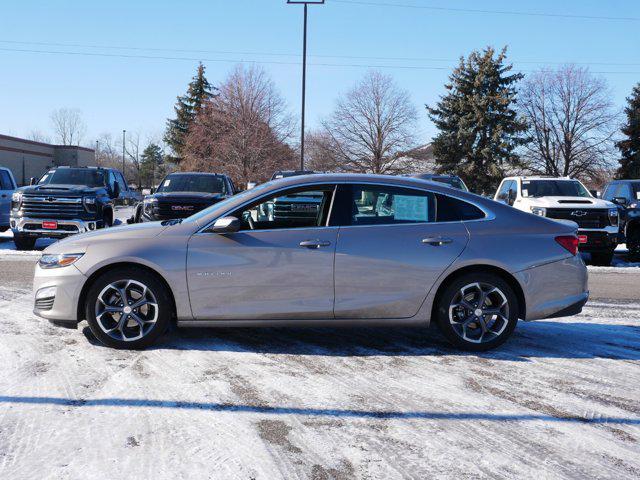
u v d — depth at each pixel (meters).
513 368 5.07
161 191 14.48
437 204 5.53
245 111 51.25
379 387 4.53
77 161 60.72
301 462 3.31
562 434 3.74
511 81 54.31
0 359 5.00
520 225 5.55
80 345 5.45
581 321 6.98
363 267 5.32
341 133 59.25
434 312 5.52
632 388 4.62
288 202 5.43
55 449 3.38
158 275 5.34
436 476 3.18
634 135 55.16
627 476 3.22
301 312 5.33
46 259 5.43
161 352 5.29
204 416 3.90
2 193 15.50
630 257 14.31
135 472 3.14
